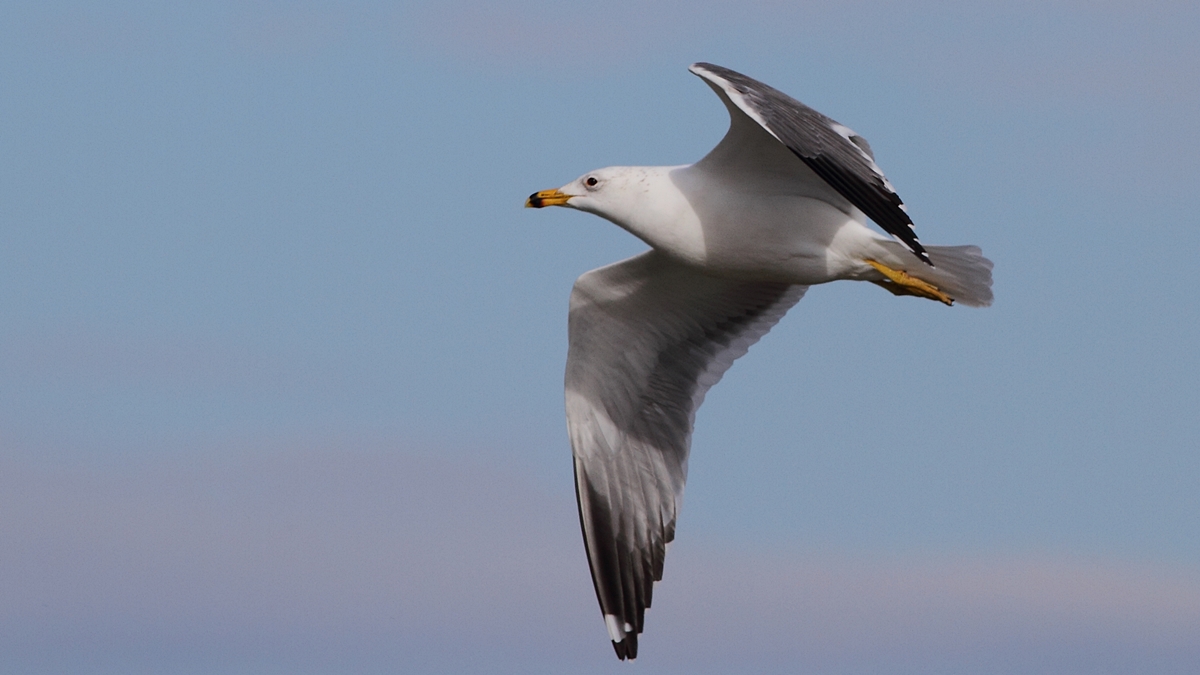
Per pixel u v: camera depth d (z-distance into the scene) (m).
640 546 15.09
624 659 14.85
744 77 12.69
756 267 13.63
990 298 13.79
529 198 13.86
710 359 15.29
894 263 13.46
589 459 15.11
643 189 13.58
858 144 12.65
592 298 14.78
